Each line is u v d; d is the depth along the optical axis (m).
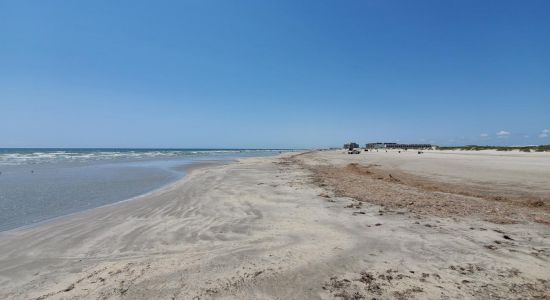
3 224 9.55
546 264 5.34
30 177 22.33
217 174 23.11
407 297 4.29
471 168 25.17
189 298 4.37
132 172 27.55
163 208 11.43
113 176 23.89
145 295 4.50
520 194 13.09
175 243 7.16
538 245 6.33
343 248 6.25
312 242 6.75
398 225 7.89
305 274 5.08
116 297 4.47
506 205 10.54
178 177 23.39
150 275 5.22
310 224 8.27
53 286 5.05
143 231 8.30
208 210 10.74
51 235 8.20
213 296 4.42
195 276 5.11
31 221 9.92
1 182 19.34
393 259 5.63
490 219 8.49
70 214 10.91
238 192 14.28
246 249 6.49
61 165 35.62
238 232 7.89
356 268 5.27
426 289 4.51
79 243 7.45
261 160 48.06
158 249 6.77
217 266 5.54
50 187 17.50
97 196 14.69
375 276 4.96
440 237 6.86
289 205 10.97
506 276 4.90
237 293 4.49
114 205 12.47
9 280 5.43
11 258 6.57
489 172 21.75
